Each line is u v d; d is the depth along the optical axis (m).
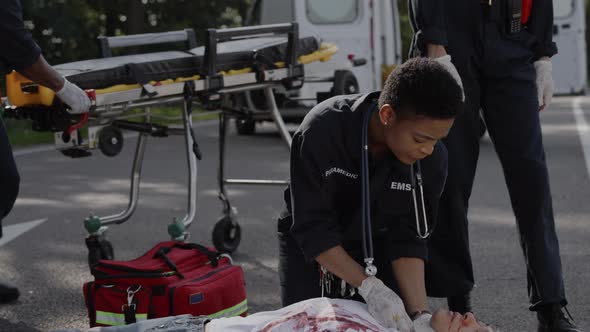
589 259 4.94
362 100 2.72
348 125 2.71
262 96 8.96
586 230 5.69
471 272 3.63
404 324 2.59
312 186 2.75
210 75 4.62
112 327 2.68
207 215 6.62
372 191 2.83
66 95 3.85
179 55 4.66
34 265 5.12
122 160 10.24
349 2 12.02
